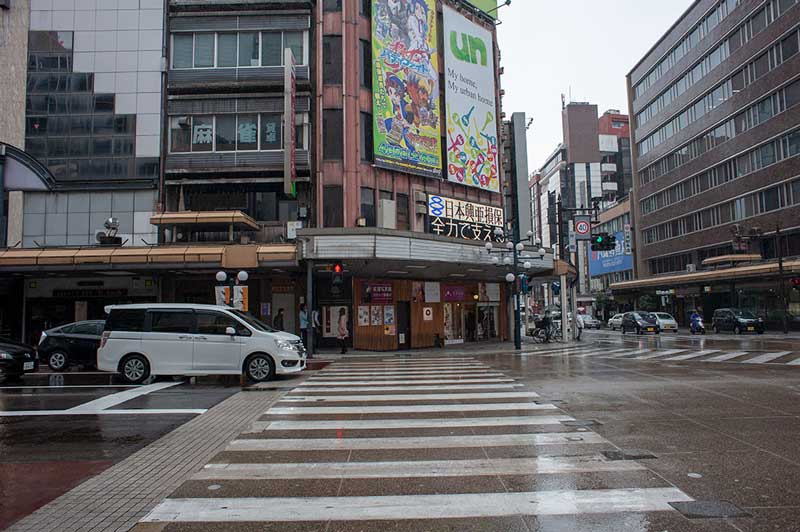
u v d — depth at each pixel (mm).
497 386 12297
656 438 7262
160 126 24844
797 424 8023
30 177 22500
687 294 51406
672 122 55625
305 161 24312
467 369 16344
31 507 4945
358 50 25781
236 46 25250
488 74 32750
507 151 36094
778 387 11719
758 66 41844
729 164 46188
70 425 8609
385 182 26219
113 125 24922
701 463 6090
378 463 6270
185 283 25250
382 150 25750
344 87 25172
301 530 4379
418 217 27359
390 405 9938
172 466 6250
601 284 75062
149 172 24672
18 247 23797
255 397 11148
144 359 13609
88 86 25141
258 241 24344
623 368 16078
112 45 25312
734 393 10961
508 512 4723
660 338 33406
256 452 6805
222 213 22531
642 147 62625
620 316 51125
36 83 25203
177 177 24703
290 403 10320
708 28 48250
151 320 13797
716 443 6965
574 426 8047
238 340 13547
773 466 5938
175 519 4621
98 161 24797
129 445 7305
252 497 5172
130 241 24500
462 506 4883
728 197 46219
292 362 13766
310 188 24906
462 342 30078
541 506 4855
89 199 24781
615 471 5848
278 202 25062
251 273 24359
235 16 25312
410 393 11352
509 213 35344
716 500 4922
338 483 5574
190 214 22594
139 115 24938
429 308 28094
